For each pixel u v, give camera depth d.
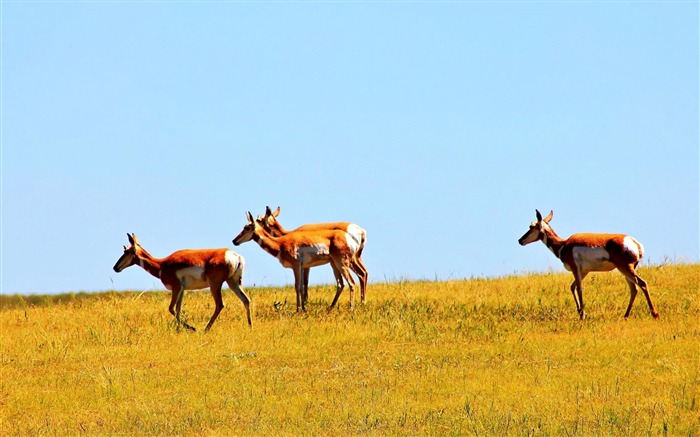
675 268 98.12
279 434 46.44
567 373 58.09
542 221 80.00
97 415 51.66
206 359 64.94
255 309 85.38
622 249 76.38
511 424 47.09
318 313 82.12
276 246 84.50
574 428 46.09
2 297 110.81
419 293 91.62
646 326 72.12
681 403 49.81
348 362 63.41
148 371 62.00
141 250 78.00
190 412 51.25
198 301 91.69
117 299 94.62
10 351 69.56
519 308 81.69
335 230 86.81
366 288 99.38
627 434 45.06
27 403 54.59
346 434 46.16
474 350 65.81
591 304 82.62
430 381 57.28
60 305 94.12
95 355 67.38
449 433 46.16
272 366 62.88
